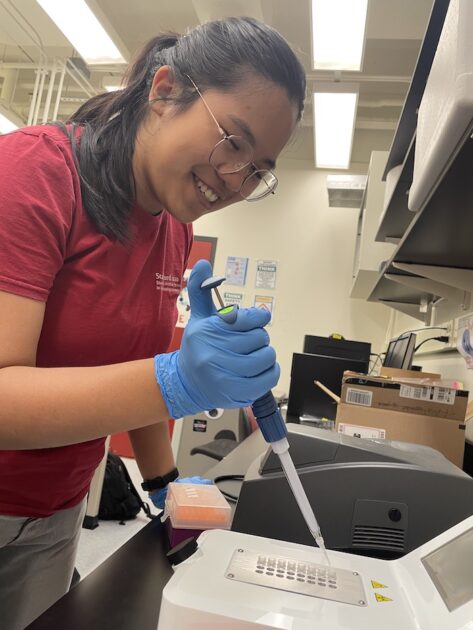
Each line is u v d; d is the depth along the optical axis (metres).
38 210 0.60
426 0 2.69
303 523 0.71
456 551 0.49
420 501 0.71
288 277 4.10
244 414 2.35
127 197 0.75
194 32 0.72
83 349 0.76
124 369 0.55
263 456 0.84
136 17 3.35
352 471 0.72
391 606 0.44
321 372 2.35
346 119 3.04
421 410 1.32
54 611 0.51
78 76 3.55
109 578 0.59
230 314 0.56
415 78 1.21
